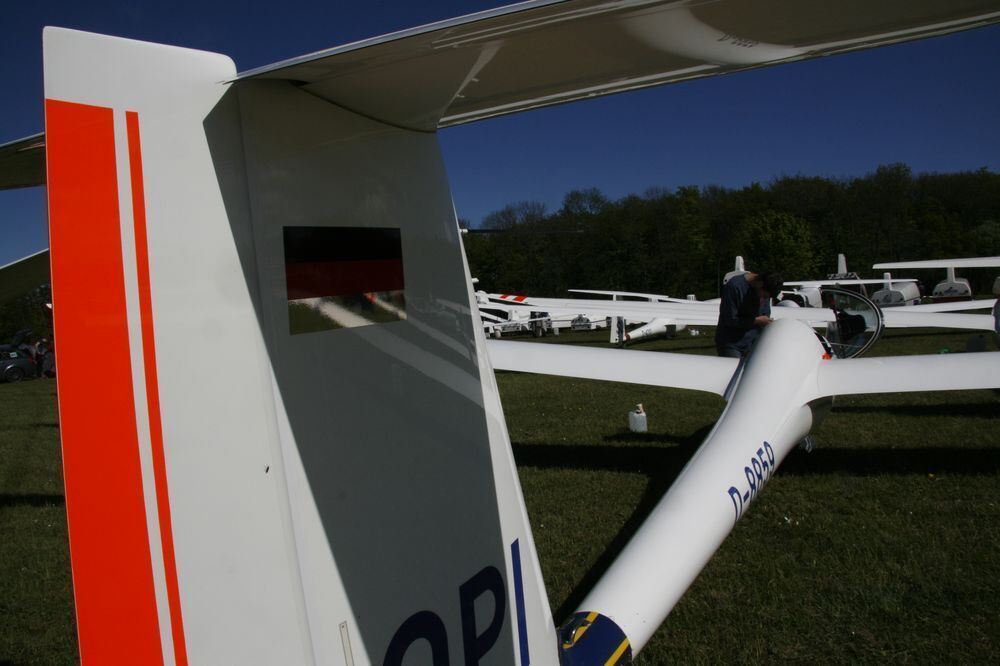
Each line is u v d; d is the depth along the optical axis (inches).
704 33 32.7
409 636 43.8
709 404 311.0
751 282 214.8
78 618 29.7
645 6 28.1
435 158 48.0
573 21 28.8
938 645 96.4
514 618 54.1
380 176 43.1
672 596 77.3
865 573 119.5
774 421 134.5
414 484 44.8
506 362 216.7
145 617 31.8
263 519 35.8
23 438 317.4
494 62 33.7
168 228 32.7
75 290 29.7
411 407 44.9
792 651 96.6
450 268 49.1
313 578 37.6
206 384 33.8
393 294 43.8
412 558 44.3
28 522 179.6
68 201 29.7
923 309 712.4
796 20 31.7
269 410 36.2
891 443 210.5
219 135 34.7
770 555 128.3
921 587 113.5
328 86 36.6
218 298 34.4
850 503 155.6
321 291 39.0
